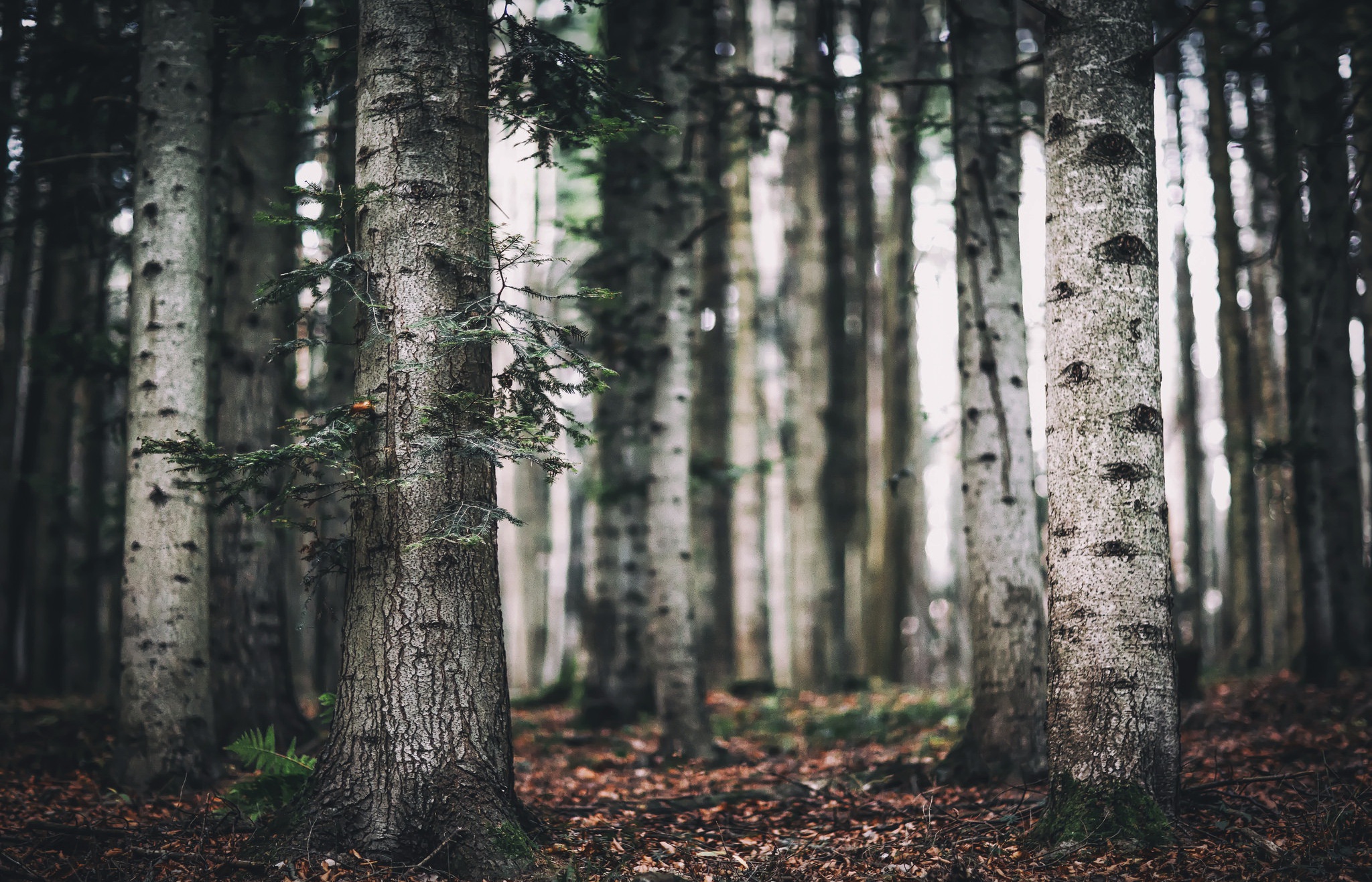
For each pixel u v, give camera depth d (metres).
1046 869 5.29
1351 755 7.24
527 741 12.11
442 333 5.60
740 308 19.58
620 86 6.56
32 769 7.98
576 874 5.28
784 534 21.83
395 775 5.45
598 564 14.44
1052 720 5.85
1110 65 5.95
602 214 13.82
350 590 5.71
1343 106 11.30
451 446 5.44
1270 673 13.79
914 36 16.80
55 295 14.88
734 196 19.64
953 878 5.15
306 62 6.77
